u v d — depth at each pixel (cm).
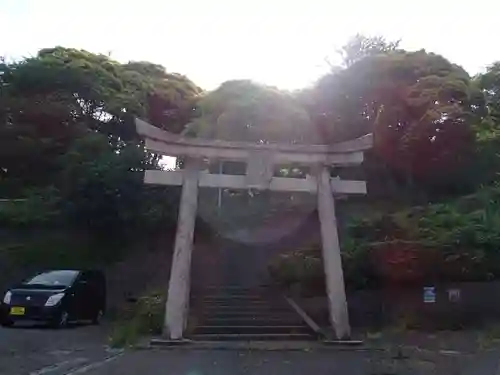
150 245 2344
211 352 1259
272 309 1748
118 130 2941
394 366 1103
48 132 2859
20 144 2766
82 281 1891
